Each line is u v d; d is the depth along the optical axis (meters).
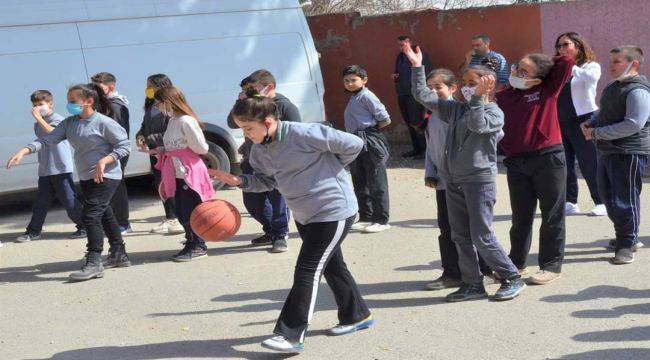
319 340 5.42
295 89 11.52
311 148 5.00
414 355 5.07
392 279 6.73
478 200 5.73
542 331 5.32
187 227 7.68
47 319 6.30
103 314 6.33
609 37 11.98
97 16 10.29
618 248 6.77
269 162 5.06
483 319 5.61
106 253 8.29
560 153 6.07
